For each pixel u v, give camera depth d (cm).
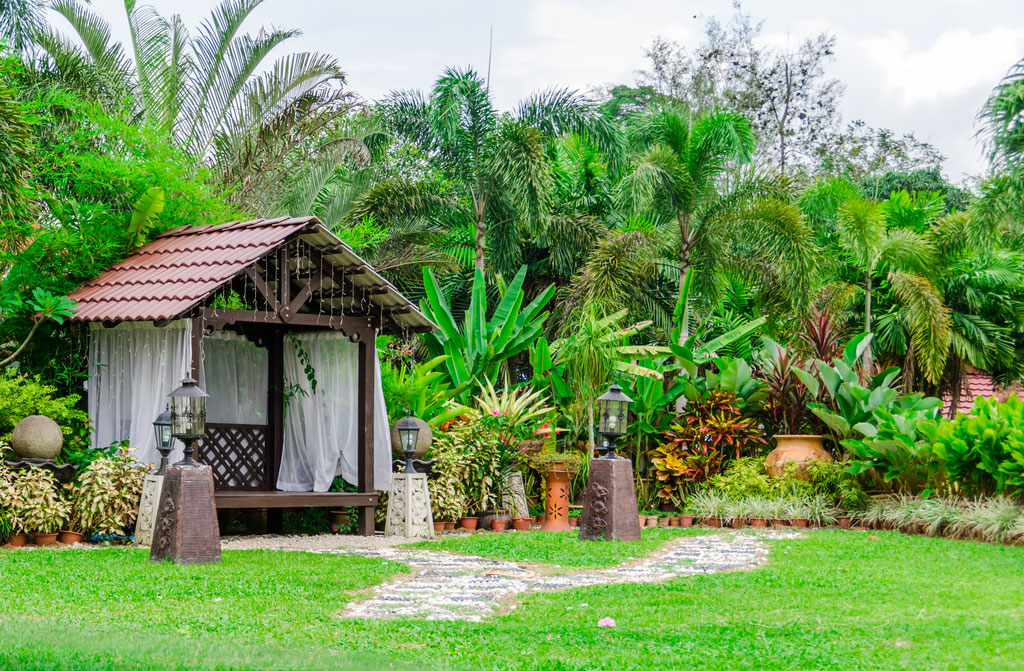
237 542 1270
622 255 1838
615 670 580
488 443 1503
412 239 2217
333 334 1443
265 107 1927
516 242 2188
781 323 2005
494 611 788
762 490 1608
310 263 1352
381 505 1448
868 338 1755
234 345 1459
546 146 2452
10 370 1345
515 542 1248
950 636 662
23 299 1337
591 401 1677
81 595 793
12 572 900
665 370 1817
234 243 1318
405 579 950
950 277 2319
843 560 1089
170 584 850
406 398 1546
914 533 1373
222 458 1433
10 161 1263
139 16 1950
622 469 1284
